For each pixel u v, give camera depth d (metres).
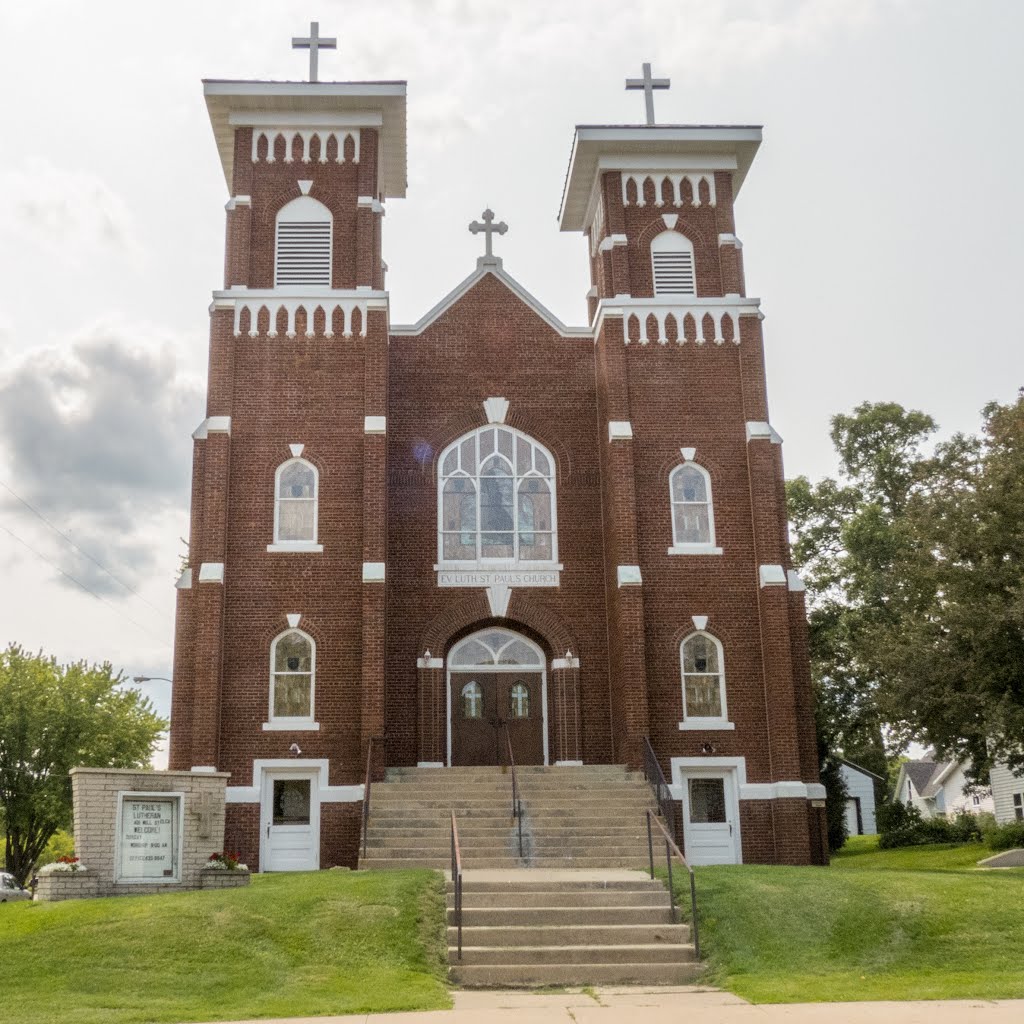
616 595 29.83
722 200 32.91
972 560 28.45
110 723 53.91
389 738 29.97
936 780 70.00
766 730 29.11
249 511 29.33
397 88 31.88
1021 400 31.84
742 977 15.81
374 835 24.52
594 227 35.31
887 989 14.84
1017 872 22.95
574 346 33.09
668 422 30.88
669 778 28.70
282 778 28.09
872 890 19.02
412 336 32.78
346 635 28.69
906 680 27.39
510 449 32.28
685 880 19.77
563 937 17.16
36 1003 14.23
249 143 32.16
